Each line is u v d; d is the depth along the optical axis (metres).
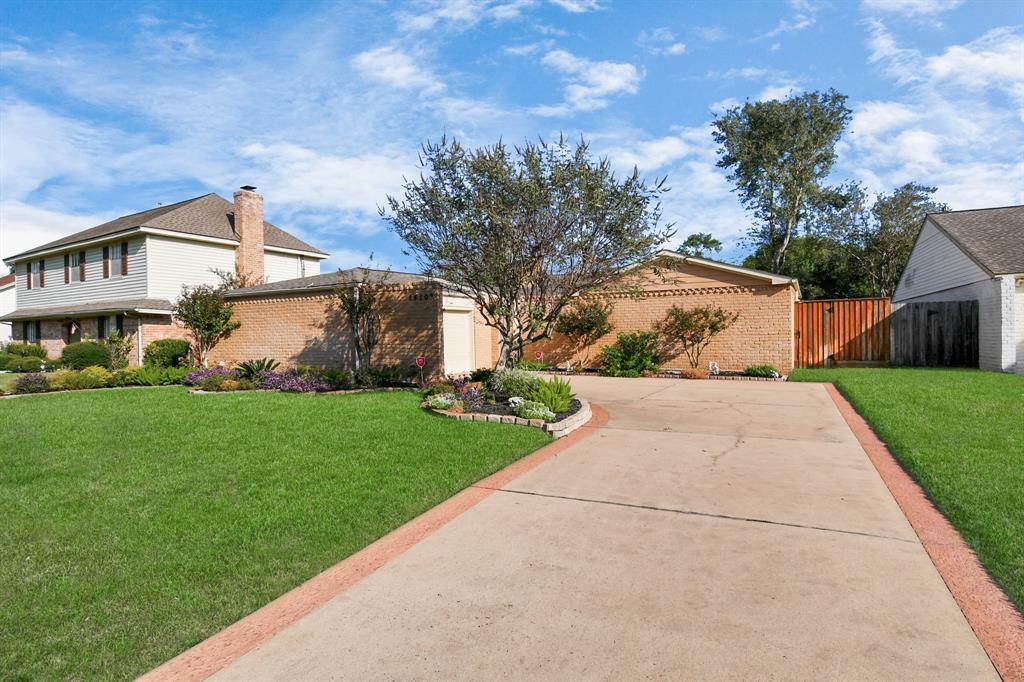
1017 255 14.61
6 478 5.63
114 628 3.01
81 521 4.50
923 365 15.51
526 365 16.16
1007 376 11.96
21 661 2.71
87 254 23.38
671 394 11.39
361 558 3.84
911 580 3.30
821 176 32.81
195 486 5.32
